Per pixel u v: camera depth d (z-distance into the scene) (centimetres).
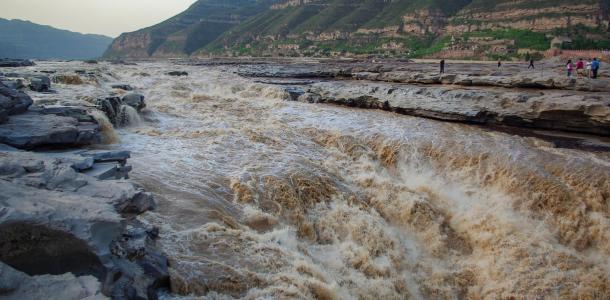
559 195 1463
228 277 883
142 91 2809
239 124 2091
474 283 1234
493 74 3272
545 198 1477
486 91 2436
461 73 3434
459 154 1778
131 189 728
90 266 561
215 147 1661
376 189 1538
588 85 2522
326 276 1018
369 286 1104
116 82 3108
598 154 1736
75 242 549
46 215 552
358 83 3338
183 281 826
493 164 1675
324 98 2909
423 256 1334
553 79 2677
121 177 927
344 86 3003
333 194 1424
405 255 1291
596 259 1315
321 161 1673
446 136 1975
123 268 680
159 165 1400
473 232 1416
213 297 827
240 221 1158
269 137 1872
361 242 1263
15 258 520
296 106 2638
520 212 1479
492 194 1580
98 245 569
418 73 3459
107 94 2052
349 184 1553
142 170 1328
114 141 1605
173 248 928
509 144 1844
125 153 1012
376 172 1745
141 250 767
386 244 1287
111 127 1617
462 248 1374
